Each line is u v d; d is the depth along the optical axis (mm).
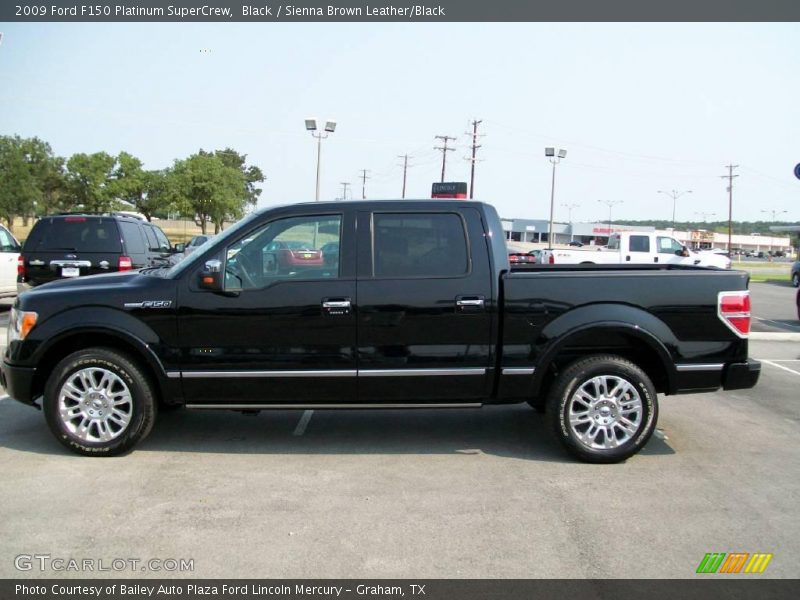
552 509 4164
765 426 6105
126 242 10938
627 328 4945
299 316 4926
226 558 3508
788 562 3514
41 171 77688
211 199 61312
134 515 4012
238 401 5039
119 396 4984
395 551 3596
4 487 4430
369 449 5340
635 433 4992
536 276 4984
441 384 5035
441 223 5078
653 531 3863
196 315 4926
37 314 4977
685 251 22469
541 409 6480
